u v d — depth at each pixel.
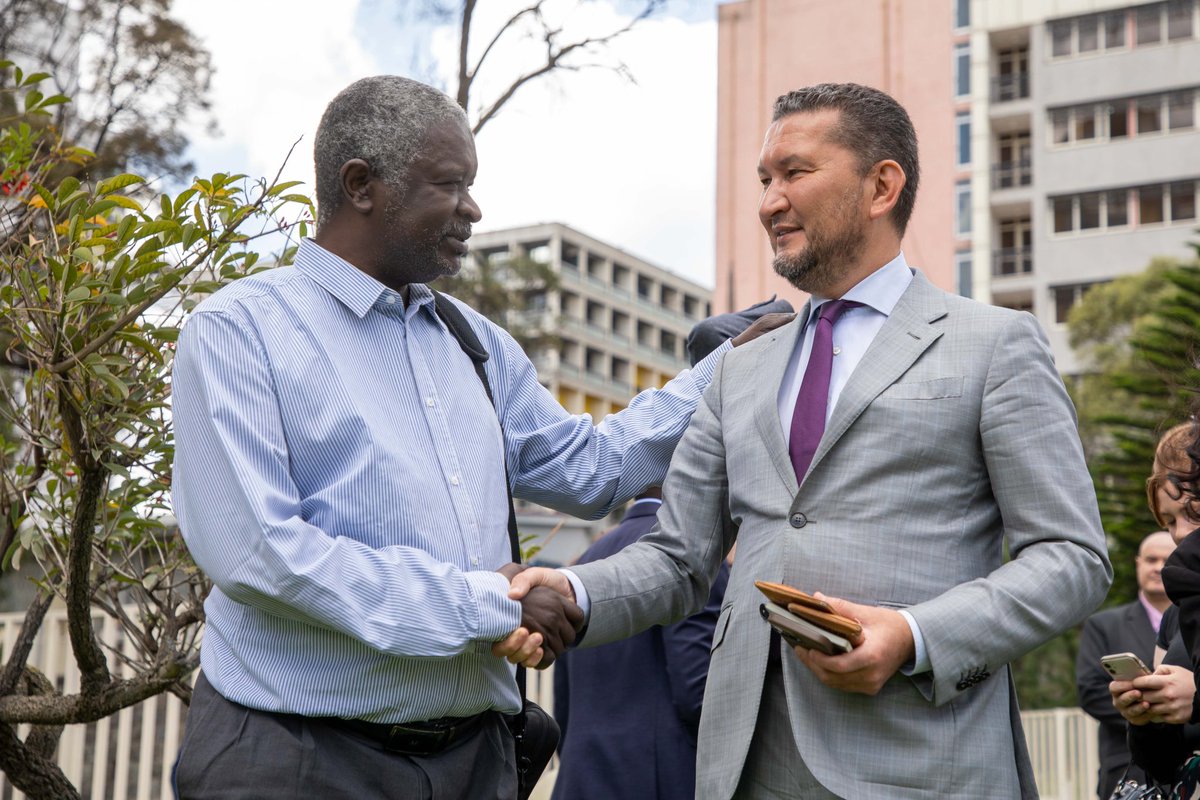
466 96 4.90
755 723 2.36
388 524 2.39
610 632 2.56
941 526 2.32
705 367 3.05
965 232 35.34
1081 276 34.59
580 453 2.88
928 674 2.25
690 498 2.69
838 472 2.36
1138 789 2.88
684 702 3.51
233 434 2.34
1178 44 34.66
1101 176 34.94
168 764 5.18
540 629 2.39
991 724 2.31
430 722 2.43
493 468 2.60
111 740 5.34
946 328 2.41
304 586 2.24
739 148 31.97
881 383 2.37
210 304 2.44
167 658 3.38
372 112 2.54
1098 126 35.12
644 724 3.61
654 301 72.00
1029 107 35.47
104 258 3.00
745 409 2.56
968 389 2.33
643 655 3.67
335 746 2.35
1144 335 15.88
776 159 2.51
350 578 2.26
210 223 3.05
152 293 3.03
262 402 2.38
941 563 2.30
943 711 2.27
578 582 2.53
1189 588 2.58
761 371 2.60
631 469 2.94
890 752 2.25
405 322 2.59
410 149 2.52
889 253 2.53
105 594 3.65
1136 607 5.52
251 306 2.45
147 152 8.27
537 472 2.86
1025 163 35.53
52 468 3.46
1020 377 2.33
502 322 19.42
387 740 2.39
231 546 2.29
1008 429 2.30
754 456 2.48
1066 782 10.78
